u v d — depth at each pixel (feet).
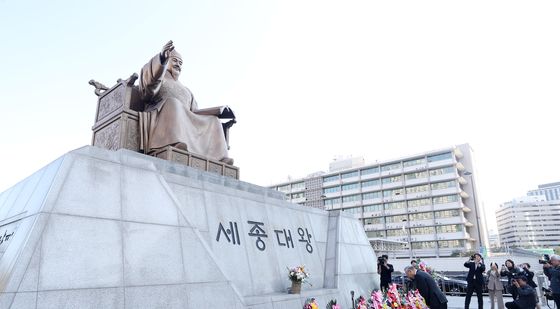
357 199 213.87
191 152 31.09
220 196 27.37
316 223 37.52
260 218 29.99
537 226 434.71
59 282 15.28
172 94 34.76
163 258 19.40
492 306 37.55
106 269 16.97
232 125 38.91
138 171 21.34
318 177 231.71
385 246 173.58
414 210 191.31
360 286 36.73
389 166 208.03
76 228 16.92
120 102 31.01
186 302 19.13
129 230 18.84
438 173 190.70
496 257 115.24
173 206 21.83
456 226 179.11
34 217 16.48
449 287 59.52
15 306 13.76
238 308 21.20
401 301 29.45
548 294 42.16
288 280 29.22
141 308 17.33
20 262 14.67
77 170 18.54
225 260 24.81
